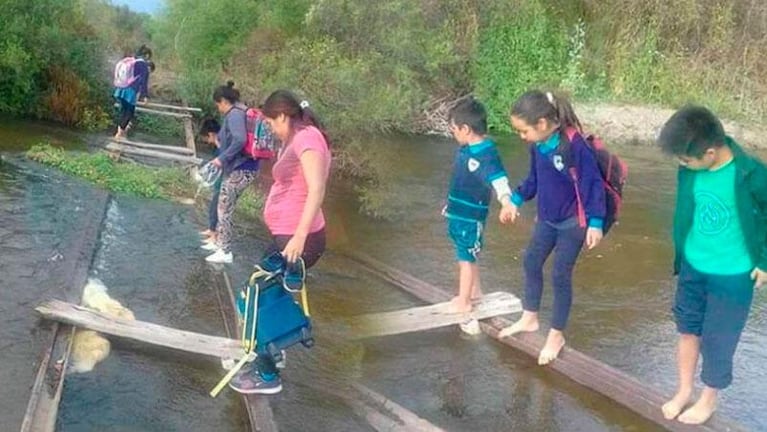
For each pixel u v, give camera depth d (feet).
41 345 16.24
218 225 23.15
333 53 42.75
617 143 55.77
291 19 49.24
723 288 13.91
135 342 17.02
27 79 46.98
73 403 14.48
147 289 20.52
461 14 58.80
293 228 15.26
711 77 63.62
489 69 58.95
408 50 50.34
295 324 14.92
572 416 15.47
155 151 39.88
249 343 14.84
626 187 40.01
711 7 64.69
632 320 20.85
